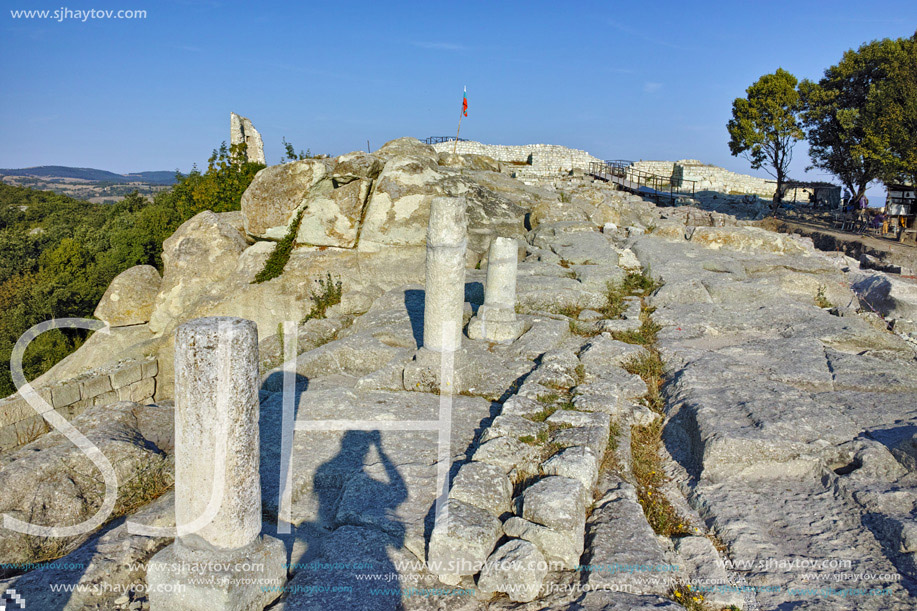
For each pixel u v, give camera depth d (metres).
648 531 4.30
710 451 5.24
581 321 9.23
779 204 33.28
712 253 13.22
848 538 4.24
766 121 32.12
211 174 25.53
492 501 4.48
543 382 6.76
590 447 5.13
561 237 13.82
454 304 6.96
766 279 10.70
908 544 3.97
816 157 31.22
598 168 29.33
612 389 6.50
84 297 25.69
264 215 12.72
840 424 5.51
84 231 36.31
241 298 12.05
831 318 8.95
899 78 25.34
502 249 8.30
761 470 5.15
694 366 7.20
